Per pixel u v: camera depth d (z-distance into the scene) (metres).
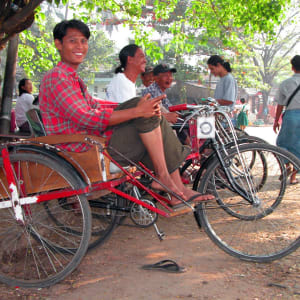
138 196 2.91
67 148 2.54
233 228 3.39
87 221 2.51
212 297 2.31
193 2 8.30
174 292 2.39
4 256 2.89
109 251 3.11
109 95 3.92
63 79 2.51
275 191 3.11
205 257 2.92
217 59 5.23
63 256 2.77
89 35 2.73
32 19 4.50
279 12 7.35
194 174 3.63
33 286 2.51
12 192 2.53
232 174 2.89
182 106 3.34
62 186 2.54
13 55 5.59
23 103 5.48
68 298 2.36
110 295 2.38
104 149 2.53
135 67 3.90
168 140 2.70
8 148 2.55
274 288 2.38
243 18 7.63
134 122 2.56
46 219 3.02
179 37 8.79
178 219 3.85
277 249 2.90
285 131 5.07
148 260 2.90
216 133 2.99
